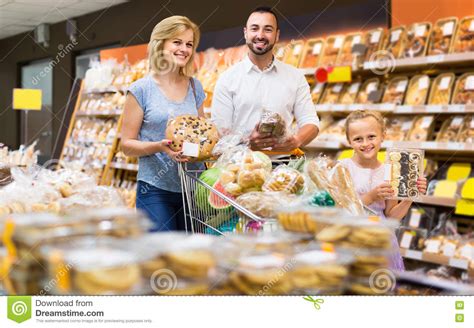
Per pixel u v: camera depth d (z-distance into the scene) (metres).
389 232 1.33
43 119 10.59
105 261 1.07
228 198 1.74
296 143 2.52
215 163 2.09
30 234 1.11
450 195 4.00
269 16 3.03
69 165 3.38
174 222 2.57
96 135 6.55
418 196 2.22
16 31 10.61
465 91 4.14
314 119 3.17
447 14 4.28
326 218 1.31
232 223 1.90
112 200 1.88
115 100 6.41
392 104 4.39
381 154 4.32
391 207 2.52
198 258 1.13
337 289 1.25
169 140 2.15
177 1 7.14
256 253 1.21
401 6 4.55
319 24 5.19
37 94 5.47
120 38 8.16
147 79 2.62
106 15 8.41
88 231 1.15
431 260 3.98
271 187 1.80
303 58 5.14
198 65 6.16
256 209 1.65
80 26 9.04
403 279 1.49
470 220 4.15
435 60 4.14
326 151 5.02
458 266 3.83
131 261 1.09
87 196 1.85
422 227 4.20
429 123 4.34
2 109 11.62
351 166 2.62
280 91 3.13
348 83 4.98
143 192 2.57
